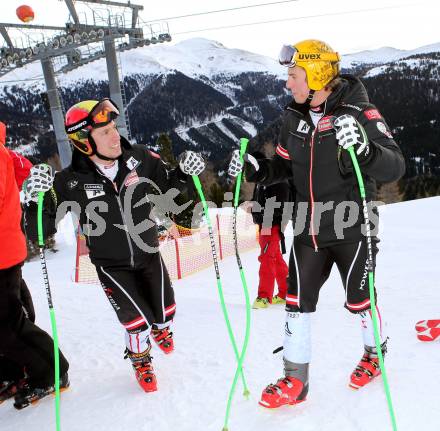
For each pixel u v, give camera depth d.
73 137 2.60
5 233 2.60
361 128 2.03
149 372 2.82
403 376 2.56
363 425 2.15
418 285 4.88
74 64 21.20
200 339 3.67
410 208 13.77
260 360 3.09
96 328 4.14
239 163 2.37
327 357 2.97
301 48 2.23
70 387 2.96
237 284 7.63
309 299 2.41
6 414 2.72
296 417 2.28
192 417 2.41
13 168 2.74
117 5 18.14
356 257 2.36
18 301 2.70
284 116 2.56
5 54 19.30
